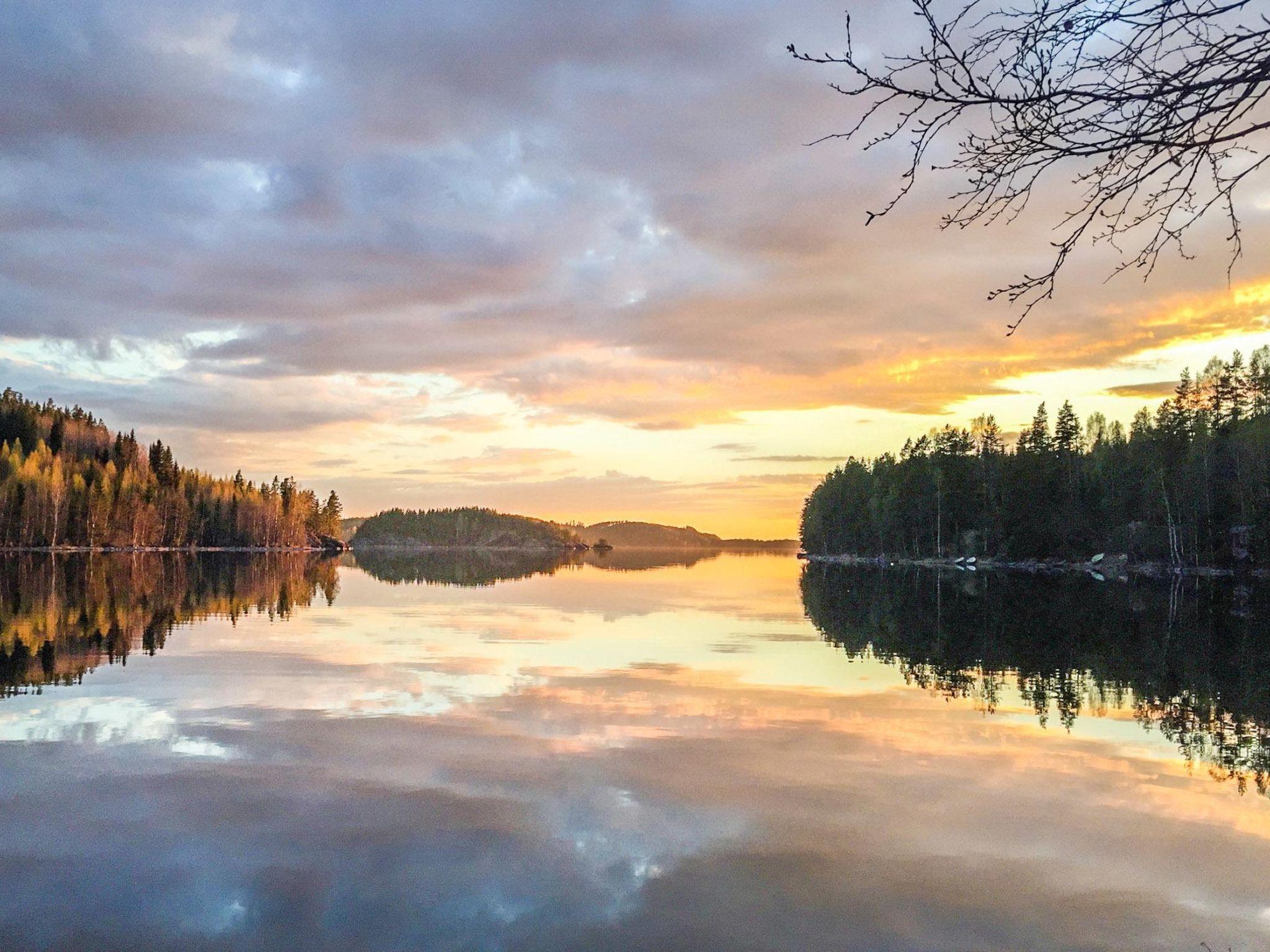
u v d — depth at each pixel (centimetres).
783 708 1394
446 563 10931
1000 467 9025
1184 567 6638
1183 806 916
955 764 1075
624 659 1905
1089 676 1767
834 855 773
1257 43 292
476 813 869
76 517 11681
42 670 1678
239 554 12862
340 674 1658
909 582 5678
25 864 732
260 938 609
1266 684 1677
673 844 794
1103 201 341
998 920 650
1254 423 6481
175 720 1252
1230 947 611
